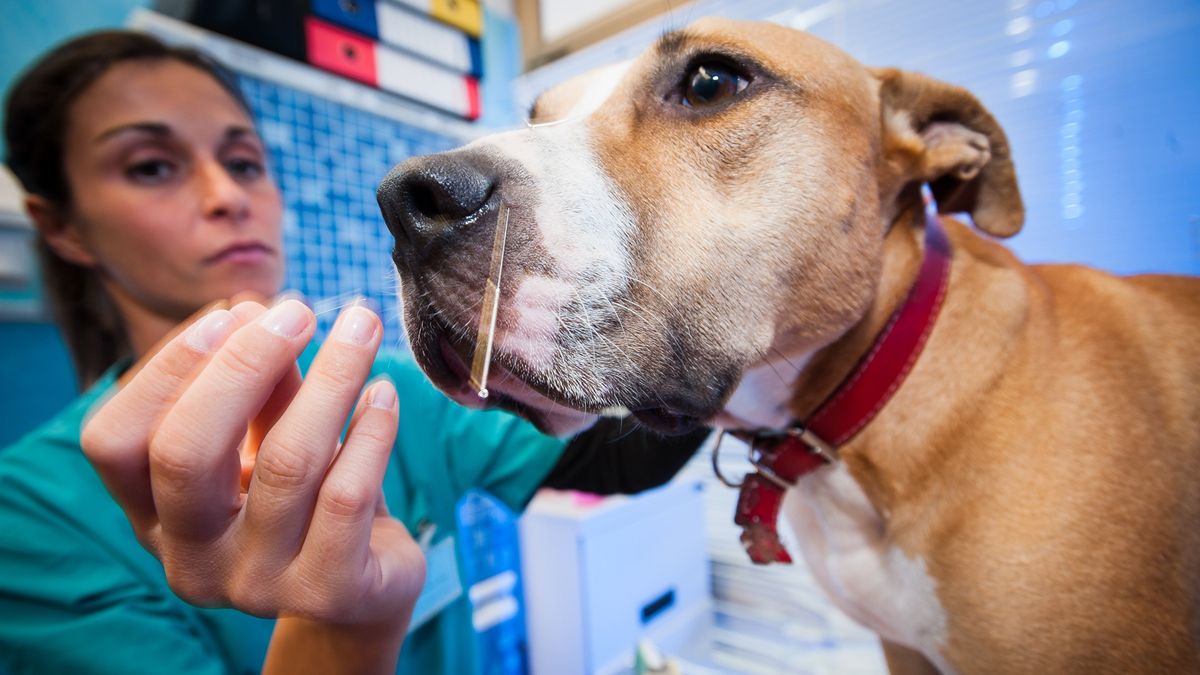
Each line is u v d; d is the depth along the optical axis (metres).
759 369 0.99
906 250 1.03
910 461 0.95
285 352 0.55
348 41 2.21
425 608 1.44
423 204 0.70
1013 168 1.08
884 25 2.20
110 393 1.19
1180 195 1.75
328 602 0.60
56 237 1.35
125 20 1.88
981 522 0.88
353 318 0.59
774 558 1.06
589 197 0.78
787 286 0.89
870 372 0.98
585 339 0.74
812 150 0.91
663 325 0.79
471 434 1.65
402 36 2.36
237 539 0.59
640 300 0.78
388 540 0.80
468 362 0.71
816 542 1.16
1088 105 1.87
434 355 0.74
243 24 1.92
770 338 0.88
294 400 0.56
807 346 0.96
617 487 1.65
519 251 0.72
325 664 0.75
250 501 0.57
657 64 0.92
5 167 1.60
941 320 0.98
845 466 1.02
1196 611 0.85
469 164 0.72
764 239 0.87
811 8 2.34
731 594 2.72
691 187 0.85
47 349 1.69
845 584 1.09
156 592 1.08
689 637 2.59
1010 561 0.85
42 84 1.21
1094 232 1.88
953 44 2.08
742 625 2.67
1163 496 0.84
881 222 1.00
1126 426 0.87
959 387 0.94
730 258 0.84
